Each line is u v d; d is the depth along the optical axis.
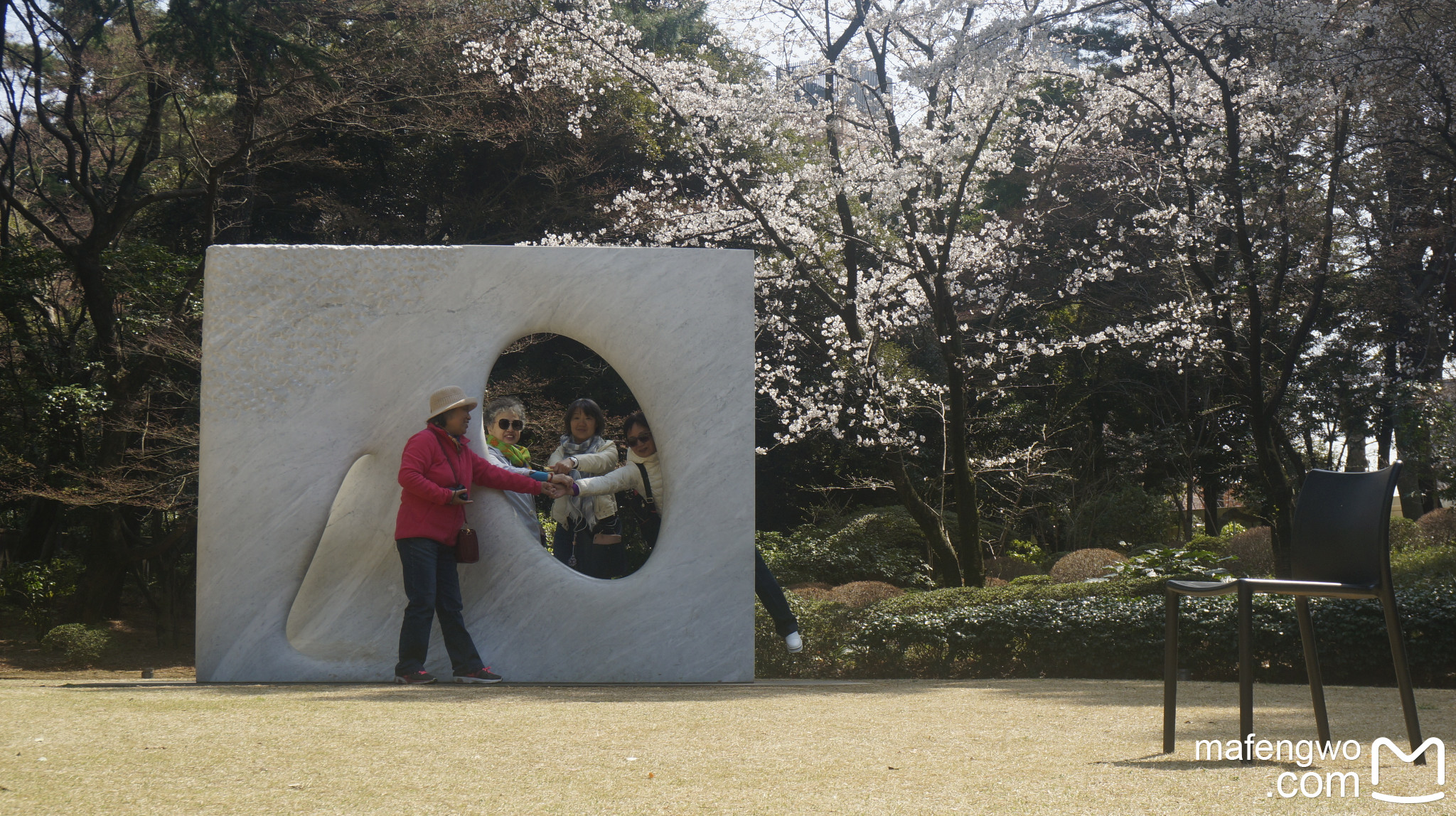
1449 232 12.25
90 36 12.70
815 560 12.73
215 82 11.95
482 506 5.45
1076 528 15.80
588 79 11.02
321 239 17.70
